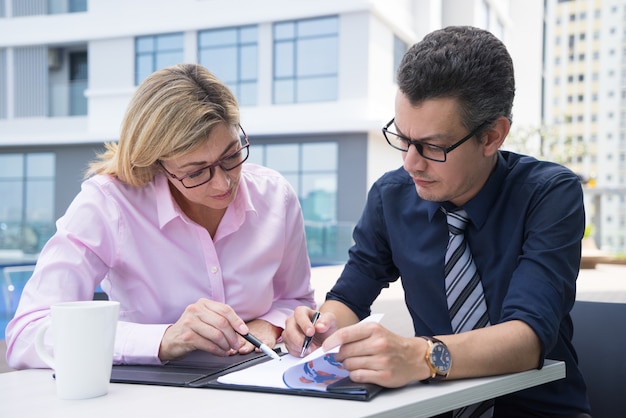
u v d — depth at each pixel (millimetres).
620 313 1271
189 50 11234
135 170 1193
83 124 11781
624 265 3090
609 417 1265
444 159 1001
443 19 10930
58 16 11844
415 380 823
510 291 994
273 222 1337
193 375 897
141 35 11500
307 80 10602
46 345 989
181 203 1271
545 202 1074
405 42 11438
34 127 12031
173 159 1122
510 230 1112
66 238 1145
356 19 10078
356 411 721
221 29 11086
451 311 1151
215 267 1249
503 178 1135
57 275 1116
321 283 2262
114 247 1207
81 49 12523
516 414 1130
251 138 10719
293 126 10062
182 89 1115
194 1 11148
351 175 10141
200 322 989
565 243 1036
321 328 1033
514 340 893
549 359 1021
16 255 10977
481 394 840
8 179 12172
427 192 1050
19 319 1053
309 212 10469
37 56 12164
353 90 10141
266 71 10781
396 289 2146
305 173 10500
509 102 1032
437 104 977
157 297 1242
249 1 10820
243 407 743
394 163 11336
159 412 734
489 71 991
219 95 1142
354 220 10148
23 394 829
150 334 1003
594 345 1288
